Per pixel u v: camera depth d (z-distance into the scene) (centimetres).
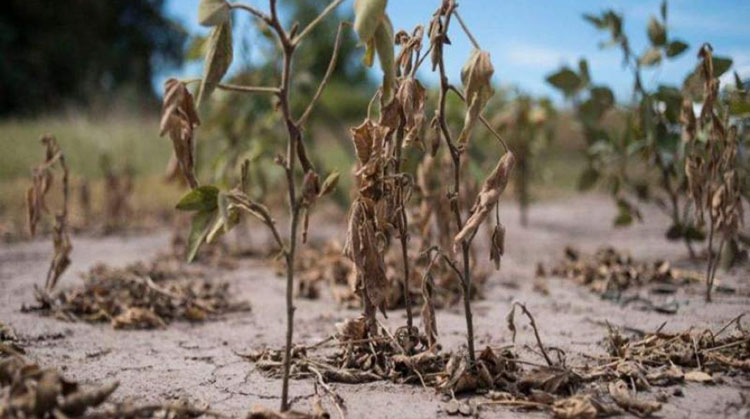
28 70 1697
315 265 387
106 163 590
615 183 399
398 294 294
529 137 557
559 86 368
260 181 453
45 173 266
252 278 368
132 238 531
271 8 150
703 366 199
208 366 214
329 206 718
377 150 180
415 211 288
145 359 223
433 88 450
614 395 175
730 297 294
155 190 804
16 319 270
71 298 288
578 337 239
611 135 395
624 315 269
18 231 544
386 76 156
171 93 152
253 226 595
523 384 184
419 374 190
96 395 142
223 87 149
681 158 329
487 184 172
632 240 480
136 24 2139
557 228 569
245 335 253
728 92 250
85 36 1881
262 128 459
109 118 1186
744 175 289
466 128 165
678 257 390
